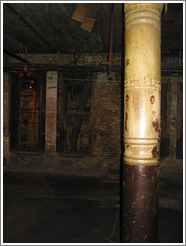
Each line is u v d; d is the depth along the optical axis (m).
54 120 7.39
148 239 1.75
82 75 7.48
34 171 7.16
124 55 1.94
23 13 4.89
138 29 1.76
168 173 6.74
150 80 1.74
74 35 6.07
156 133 1.77
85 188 5.70
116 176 6.38
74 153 7.41
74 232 3.39
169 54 6.70
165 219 3.95
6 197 5.03
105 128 7.19
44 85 7.55
